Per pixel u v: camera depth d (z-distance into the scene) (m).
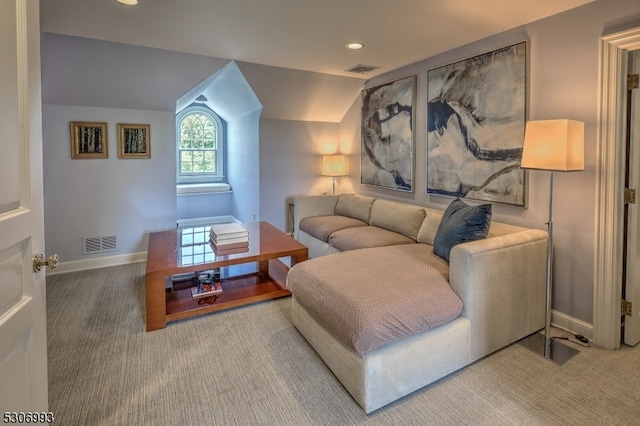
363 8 2.44
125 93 3.84
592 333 2.42
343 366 1.90
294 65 3.91
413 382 1.88
